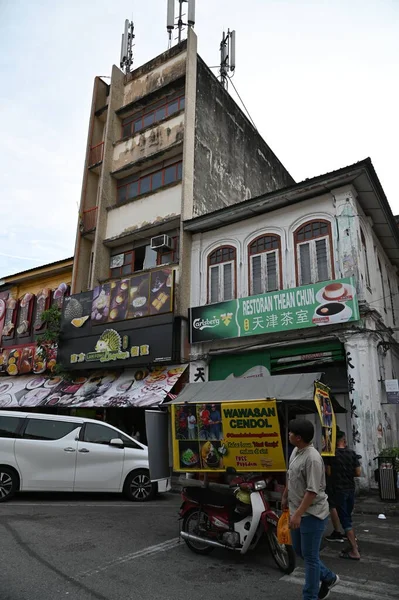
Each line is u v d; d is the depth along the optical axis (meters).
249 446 5.72
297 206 13.05
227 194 17.69
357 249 11.62
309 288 11.68
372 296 12.35
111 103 18.84
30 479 8.79
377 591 4.41
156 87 18.20
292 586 4.55
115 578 4.66
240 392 6.20
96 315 15.62
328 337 11.23
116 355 14.61
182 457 6.14
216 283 14.20
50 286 19.39
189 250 14.98
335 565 5.22
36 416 9.38
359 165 11.48
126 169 17.64
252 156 20.41
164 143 16.91
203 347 13.50
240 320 12.64
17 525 6.62
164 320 13.92
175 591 4.37
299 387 5.86
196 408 6.16
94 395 14.45
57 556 5.28
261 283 13.16
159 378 13.77
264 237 13.55
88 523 6.99
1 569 4.74
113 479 9.30
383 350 11.95
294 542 3.94
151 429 6.44
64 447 9.14
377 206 13.13
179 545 5.96
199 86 17.17
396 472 9.00
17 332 19.36
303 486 3.87
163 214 15.98
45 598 4.07
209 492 5.69
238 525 5.38
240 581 4.68
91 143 19.50
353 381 10.61
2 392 17.41
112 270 17.30
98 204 17.58
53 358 16.55
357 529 7.04
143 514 7.87
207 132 17.09
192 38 17.22
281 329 11.84
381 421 10.42
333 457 5.89
